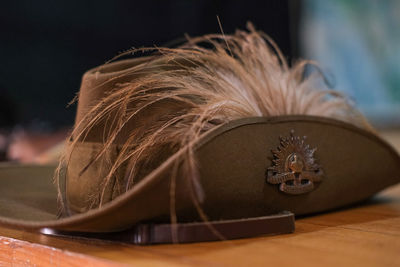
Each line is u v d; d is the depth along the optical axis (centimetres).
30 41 143
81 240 50
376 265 43
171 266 43
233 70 55
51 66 145
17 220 48
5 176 68
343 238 49
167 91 50
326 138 56
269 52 61
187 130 48
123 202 44
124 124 50
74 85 147
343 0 136
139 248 47
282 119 53
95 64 151
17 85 139
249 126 50
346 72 137
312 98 60
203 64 53
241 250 46
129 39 156
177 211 47
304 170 53
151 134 49
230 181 49
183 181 46
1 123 130
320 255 45
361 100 136
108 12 152
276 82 57
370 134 60
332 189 57
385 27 132
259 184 51
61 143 96
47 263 48
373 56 134
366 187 61
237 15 128
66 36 147
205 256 44
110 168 50
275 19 130
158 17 158
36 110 141
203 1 137
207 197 48
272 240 48
